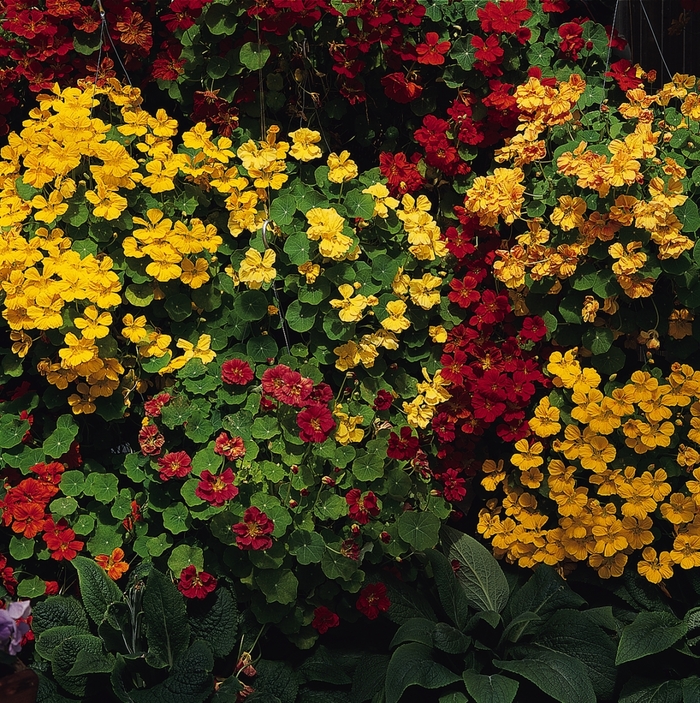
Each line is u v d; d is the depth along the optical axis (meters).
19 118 2.56
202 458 2.28
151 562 2.32
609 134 2.42
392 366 2.40
